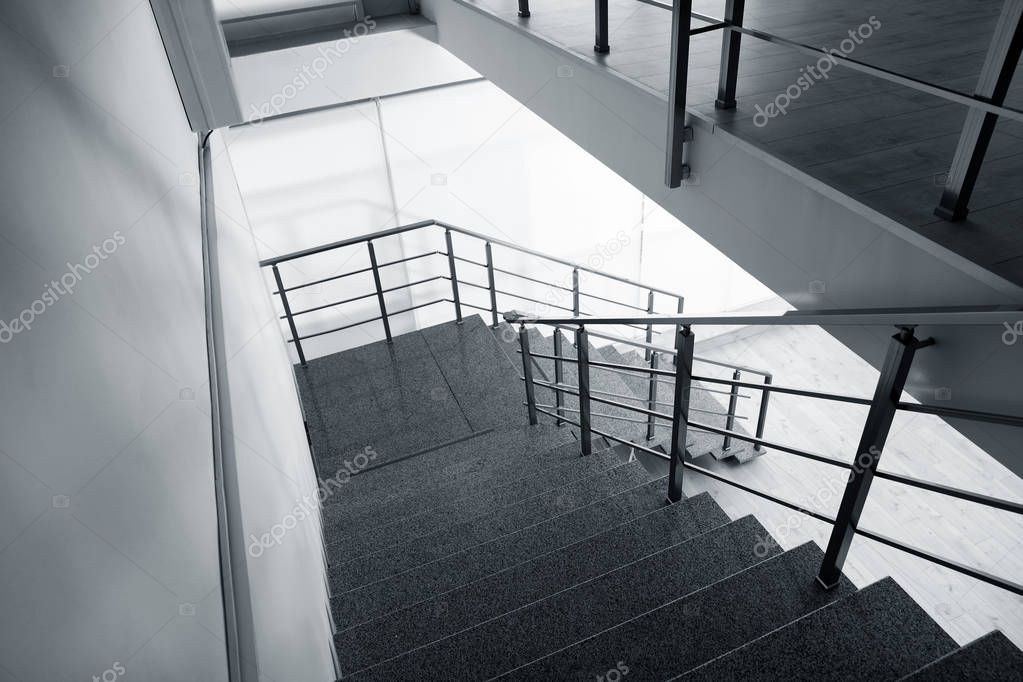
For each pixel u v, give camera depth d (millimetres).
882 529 4141
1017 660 1328
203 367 1286
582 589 1900
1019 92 1937
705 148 2057
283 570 1543
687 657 1612
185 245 1533
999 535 4074
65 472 522
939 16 2660
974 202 1471
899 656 1461
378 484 3230
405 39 4184
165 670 611
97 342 694
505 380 3957
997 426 1296
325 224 5078
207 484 1044
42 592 437
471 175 5250
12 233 541
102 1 1278
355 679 1752
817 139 1830
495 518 2541
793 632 1520
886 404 1376
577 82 2682
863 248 1565
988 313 1105
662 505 2350
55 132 752
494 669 1744
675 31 1881
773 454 4652
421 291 5691
